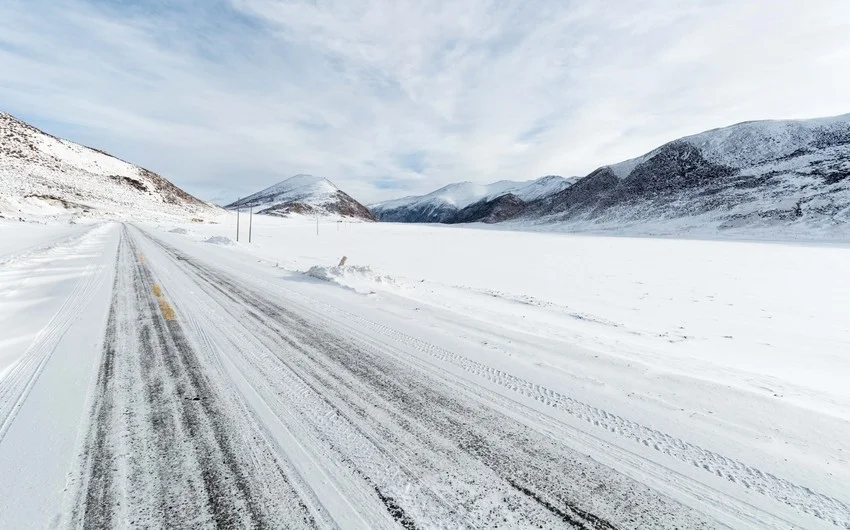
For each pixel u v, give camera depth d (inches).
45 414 120.3
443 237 2340.1
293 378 158.2
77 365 161.5
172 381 149.4
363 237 2130.9
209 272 461.4
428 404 141.9
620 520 88.4
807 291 627.8
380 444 113.7
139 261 520.1
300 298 331.9
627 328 345.4
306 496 90.6
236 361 173.8
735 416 141.3
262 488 92.3
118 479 92.3
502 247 1568.7
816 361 284.5
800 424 136.0
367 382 158.7
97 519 80.1
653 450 117.6
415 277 661.3
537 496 95.1
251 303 300.2
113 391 138.6
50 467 95.2
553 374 177.5
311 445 111.0
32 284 332.5
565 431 127.3
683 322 411.2
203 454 103.7
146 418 120.8
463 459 108.9
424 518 85.8
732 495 98.2
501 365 187.0
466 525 84.2
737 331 378.9
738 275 801.6
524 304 439.5
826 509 93.4
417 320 273.0
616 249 1480.1
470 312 334.0
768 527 87.7
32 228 1229.1
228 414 126.0
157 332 211.9
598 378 174.9
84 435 109.7
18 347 180.4
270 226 3378.4
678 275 799.1
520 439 121.0
